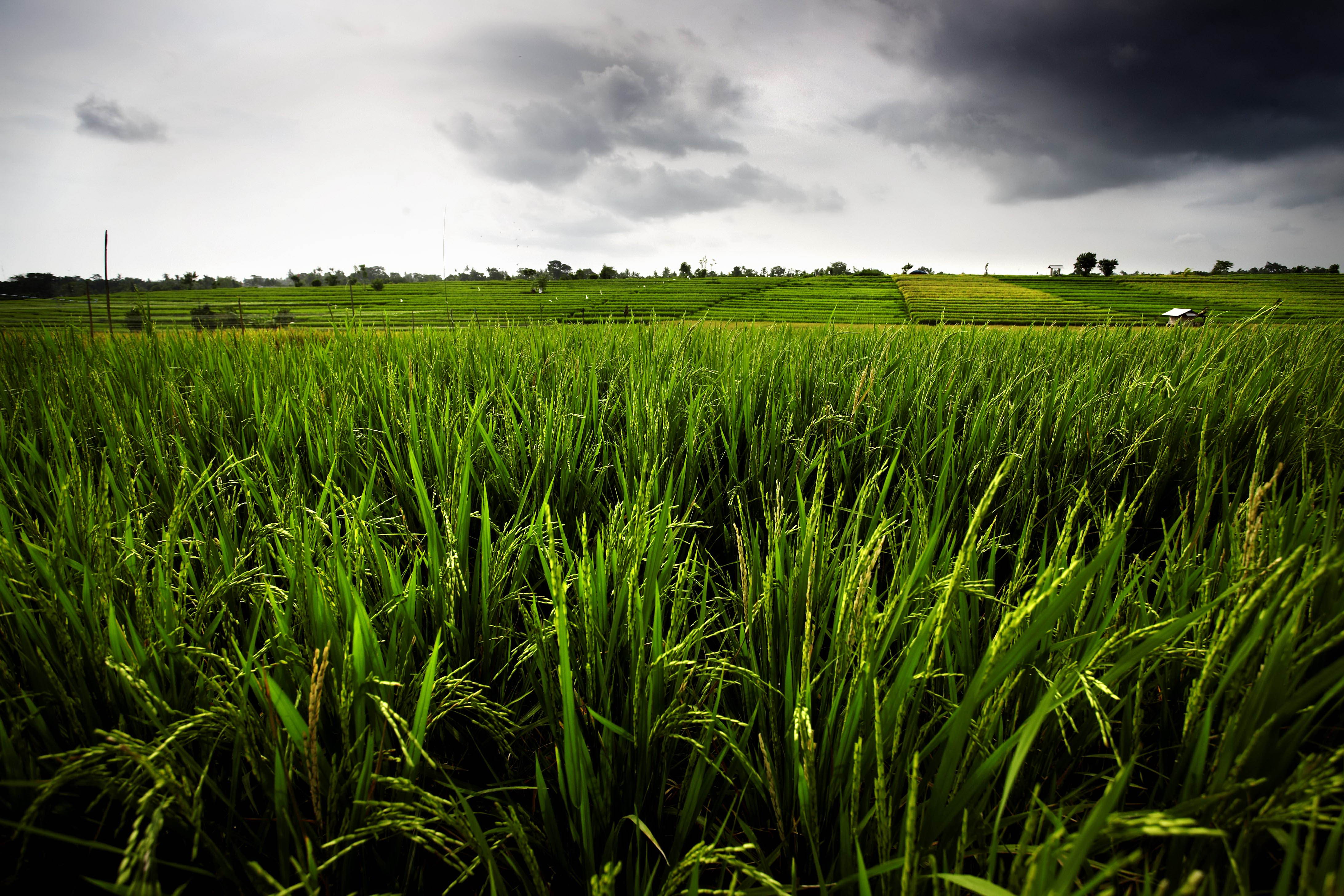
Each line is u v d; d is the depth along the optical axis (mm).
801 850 1182
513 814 1105
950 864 1040
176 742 1097
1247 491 2537
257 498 2014
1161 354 4230
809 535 1380
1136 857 675
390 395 3340
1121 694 1314
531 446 2770
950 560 1685
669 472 2598
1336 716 1221
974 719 1205
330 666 1214
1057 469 2936
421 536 2145
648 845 1253
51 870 1135
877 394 3676
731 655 1537
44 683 1268
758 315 45125
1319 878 755
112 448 2303
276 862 1162
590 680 1343
